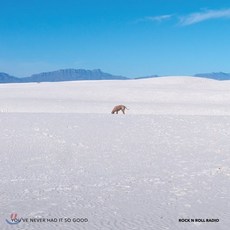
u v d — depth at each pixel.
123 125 25.95
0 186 11.34
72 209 9.02
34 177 12.58
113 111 38.84
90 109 46.94
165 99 60.66
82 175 12.88
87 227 7.77
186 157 16.23
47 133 22.62
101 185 11.48
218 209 8.95
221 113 44.31
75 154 16.98
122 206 9.27
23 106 48.94
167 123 27.02
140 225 7.86
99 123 26.70
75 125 25.64
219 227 7.75
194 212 8.73
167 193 10.49
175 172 13.28
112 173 13.18
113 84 89.31
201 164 14.70
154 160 15.59
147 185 11.45
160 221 8.11
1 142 19.98
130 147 18.75
